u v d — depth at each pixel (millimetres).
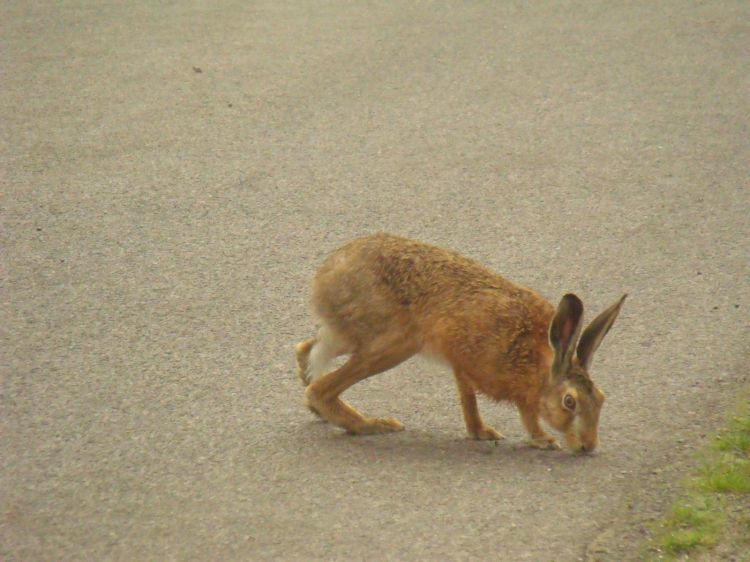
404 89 15086
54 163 12414
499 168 12547
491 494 6668
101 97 14547
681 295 9625
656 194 11852
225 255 10383
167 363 8422
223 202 11555
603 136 13523
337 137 13422
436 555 5996
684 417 7660
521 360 7254
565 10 19172
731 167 12570
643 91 15109
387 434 7590
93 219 11055
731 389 8055
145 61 16016
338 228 11000
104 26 17734
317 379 7590
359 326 7492
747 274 10023
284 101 14586
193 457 7102
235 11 18812
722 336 8906
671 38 17484
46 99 14414
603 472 6961
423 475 6926
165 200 11555
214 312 9297
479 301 7312
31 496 6555
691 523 6348
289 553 6008
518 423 7848
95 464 6961
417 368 8562
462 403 7531
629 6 19406
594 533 6246
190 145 13078
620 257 10383
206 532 6207
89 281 9773
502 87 15234
